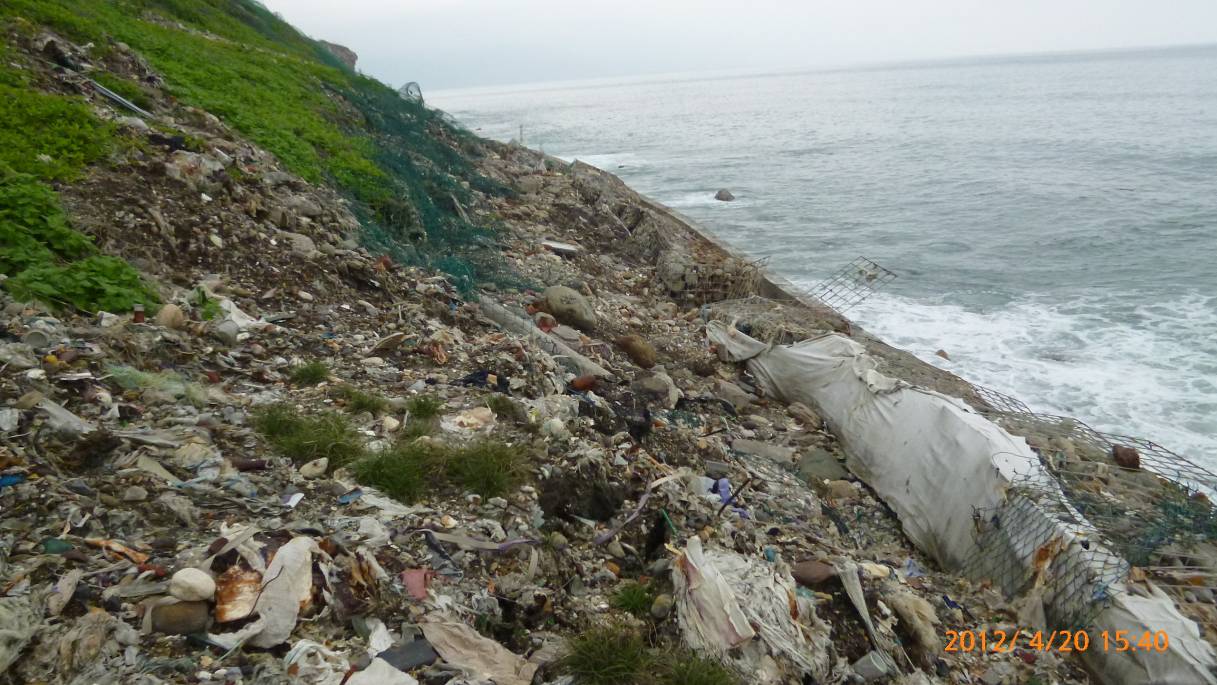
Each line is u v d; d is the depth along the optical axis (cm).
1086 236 2353
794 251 2366
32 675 301
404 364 753
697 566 486
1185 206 2680
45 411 459
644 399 921
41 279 611
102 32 1277
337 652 355
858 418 938
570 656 404
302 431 538
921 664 549
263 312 774
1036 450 819
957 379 1183
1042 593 619
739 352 1189
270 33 2873
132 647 324
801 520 745
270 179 1088
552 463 584
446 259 1191
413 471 518
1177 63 16675
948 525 741
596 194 2144
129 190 812
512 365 796
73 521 387
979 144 4791
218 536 409
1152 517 700
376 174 1373
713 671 405
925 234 2522
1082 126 5394
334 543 414
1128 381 1295
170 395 545
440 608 402
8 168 725
